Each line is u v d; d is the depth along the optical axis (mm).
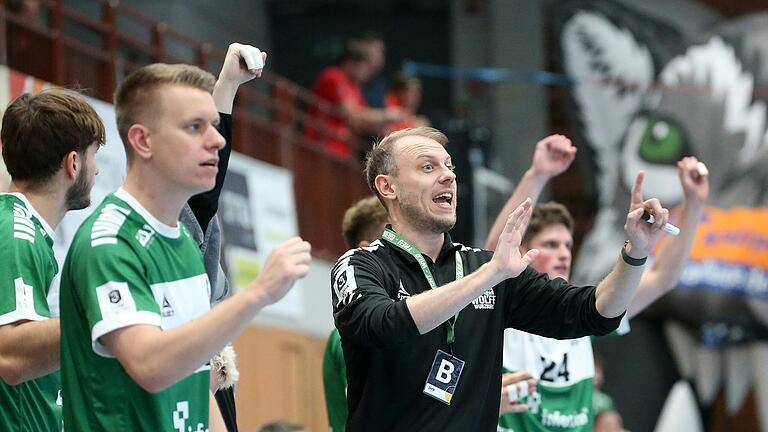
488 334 12492
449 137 36875
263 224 32531
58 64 26516
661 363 39812
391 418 12156
